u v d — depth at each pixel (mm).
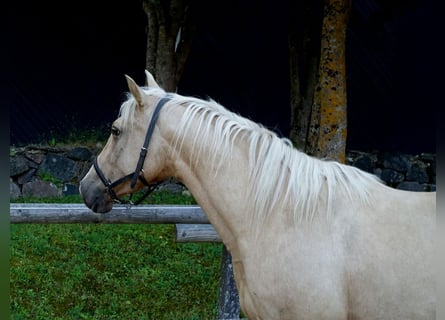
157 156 2473
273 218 2330
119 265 4840
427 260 2191
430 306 2170
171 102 2488
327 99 4449
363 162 7203
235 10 7199
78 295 4383
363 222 2266
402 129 7320
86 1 7035
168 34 5750
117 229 5488
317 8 6852
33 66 6906
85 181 2600
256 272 2316
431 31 7055
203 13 7152
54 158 6738
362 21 7203
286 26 7258
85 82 7098
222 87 7293
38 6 6879
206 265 4969
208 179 2428
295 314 2248
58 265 4750
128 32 7199
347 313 2217
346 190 2342
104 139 7020
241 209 2375
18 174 6605
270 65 7297
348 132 7340
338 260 2217
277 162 2371
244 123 2475
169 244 5266
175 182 6707
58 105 7008
